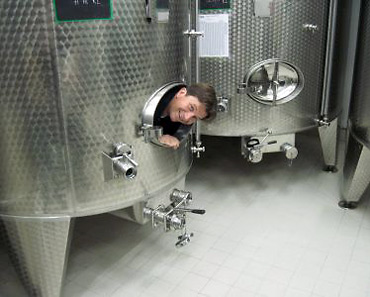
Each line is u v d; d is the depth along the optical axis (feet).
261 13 6.27
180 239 5.35
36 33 3.74
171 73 4.75
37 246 4.57
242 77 6.67
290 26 6.42
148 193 4.83
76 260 5.81
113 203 4.56
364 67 6.32
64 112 4.02
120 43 4.08
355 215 6.85
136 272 5.55
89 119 4.14
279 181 8.20
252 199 7.48
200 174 8.61
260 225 6.61
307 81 6.92
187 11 5.00
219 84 6.79
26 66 3.85
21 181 4.32
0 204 4.51
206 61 6.73
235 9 6.32
